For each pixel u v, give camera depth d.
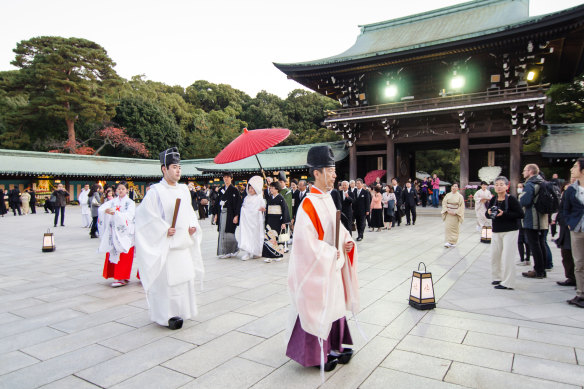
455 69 21.45
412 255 8.56
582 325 4.10
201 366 3.24
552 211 6.06
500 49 19.91
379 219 13.23
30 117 43.38
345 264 3.17
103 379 3.03
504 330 3.98
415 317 4.42
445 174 42.62
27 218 20.70
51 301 5.26
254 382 2.96
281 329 4.11
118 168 37.59
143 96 54.34
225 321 4.38
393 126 23.31
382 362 3.28
